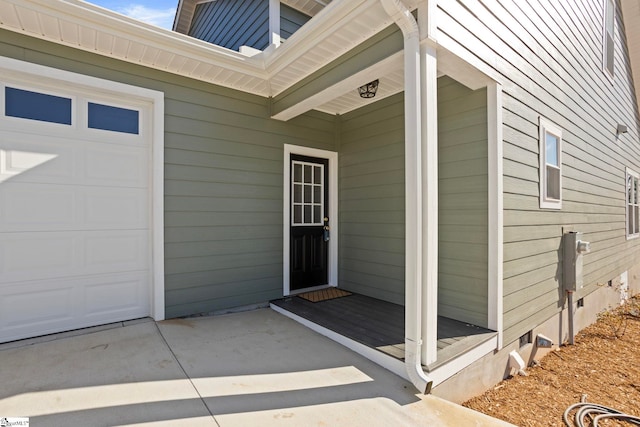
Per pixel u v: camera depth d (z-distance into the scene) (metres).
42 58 2.69
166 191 3.29
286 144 4.18
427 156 2.27
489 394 2.79
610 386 3.17
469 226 3.13
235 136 3.76
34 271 2.74
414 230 2.24
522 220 3.33
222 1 5.48
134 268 3.23
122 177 3.16
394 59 2.52
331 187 4.67
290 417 1.81
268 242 4.02
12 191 2.65
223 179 3.66
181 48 3.02
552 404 2.74
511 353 3.13
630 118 7.89
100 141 3.05
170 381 2.13
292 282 4.34
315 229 4.57
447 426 1.81
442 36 2.34
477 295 3.06
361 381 2.25
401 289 3.82
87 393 1.96
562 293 4.23
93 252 3.02
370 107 4.23
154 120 3.23
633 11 7.19
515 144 3.22
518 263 3.26
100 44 2.82
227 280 3.70
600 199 5.74
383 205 4.06
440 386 2.33
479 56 2.72
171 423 1.71
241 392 2.04
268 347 2.76
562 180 4.29
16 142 2.66
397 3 2.11
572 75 4.70
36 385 2.03
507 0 3.17
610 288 6.23
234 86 3.71
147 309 3.31
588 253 5.16
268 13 4.25
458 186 3.22
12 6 2.33
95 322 3.03
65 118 2.88
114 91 3.01
